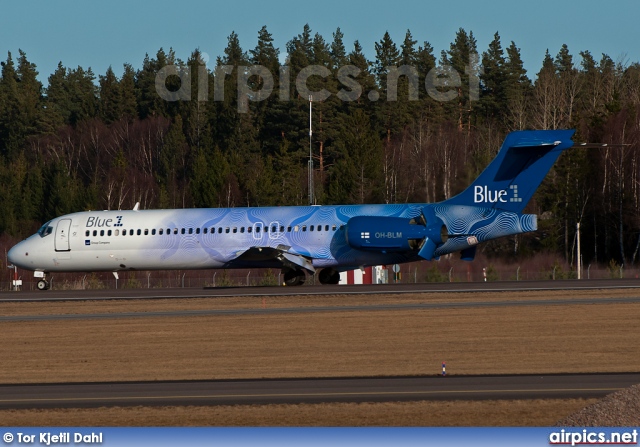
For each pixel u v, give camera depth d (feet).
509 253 313.73
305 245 203.21
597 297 167.12
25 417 88.48
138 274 301.43
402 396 92.58
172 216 214.48
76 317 161.99
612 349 118.52
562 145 189.67
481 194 195.31
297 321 147.64
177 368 113.50
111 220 217.36
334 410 87.40
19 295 207.72
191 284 276.41
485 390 94.48
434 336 131.03
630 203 335.67
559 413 84.53
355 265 203.00
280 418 85.15
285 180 411.54
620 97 435.12
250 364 114.52
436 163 364.79
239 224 208.64
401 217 197.88
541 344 123.03
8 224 422.41
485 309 154.81
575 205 335.47
